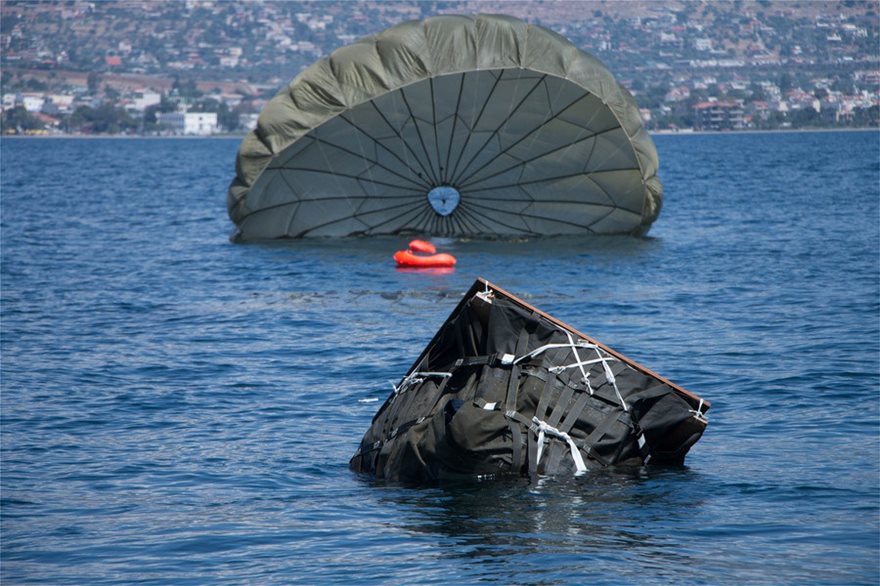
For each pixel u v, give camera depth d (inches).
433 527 965.8
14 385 1641.2
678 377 1617.9
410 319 2176.4
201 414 1460.4
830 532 937.5
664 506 1009.5
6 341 2004.2
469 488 1072.8
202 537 970.1
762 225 4010.8
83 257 3368.6
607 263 2997.0
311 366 1750.7
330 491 1100.5
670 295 2404.0
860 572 846.5
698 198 5541.3
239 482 1145.4
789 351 1774.1
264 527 990.4
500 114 3346.5
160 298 2522.1
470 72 3235.7
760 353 1766.7
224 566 900.0
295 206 3590.1
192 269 3034.0
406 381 1205.7
